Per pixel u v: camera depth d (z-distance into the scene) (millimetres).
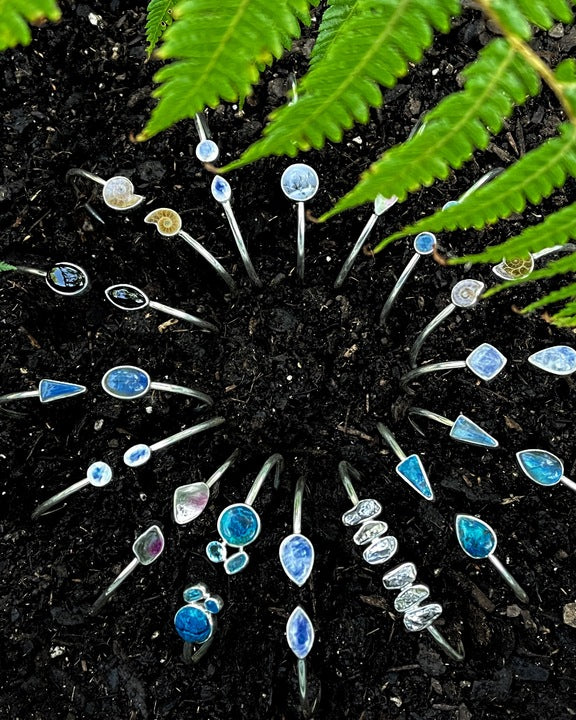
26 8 138
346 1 247
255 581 421
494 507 425
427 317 440
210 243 445
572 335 432
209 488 414
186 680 415
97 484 410
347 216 443
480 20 449
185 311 441
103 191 423
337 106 191
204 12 163
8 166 443
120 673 415
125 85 451
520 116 450
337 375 435
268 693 412
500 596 419
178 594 421
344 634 416
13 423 429
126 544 425
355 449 431
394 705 413
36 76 448
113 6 456
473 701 412
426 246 407
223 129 446
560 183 206
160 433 436
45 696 414
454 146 197
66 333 439
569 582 420
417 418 435
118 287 412
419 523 424
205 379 436
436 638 407
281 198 446
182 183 444
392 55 183
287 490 431
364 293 440
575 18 450
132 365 436
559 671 413
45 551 424
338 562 425
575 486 406
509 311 436
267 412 430
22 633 418
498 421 430
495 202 213
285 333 435
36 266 437
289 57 450
